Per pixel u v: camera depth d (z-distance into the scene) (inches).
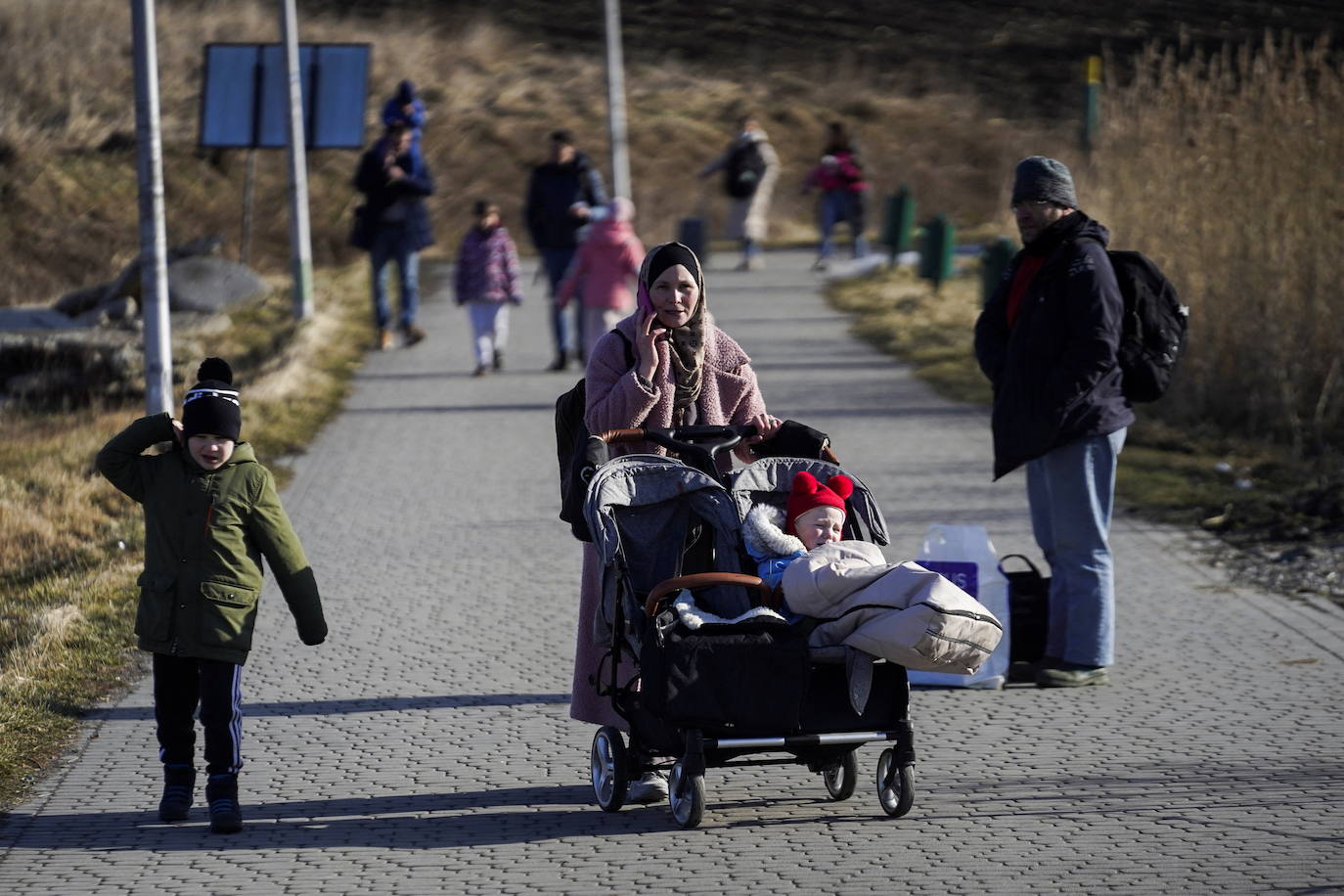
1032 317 813.2
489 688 824.9
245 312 2301.9
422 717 778.8
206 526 620.7
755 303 2476.6
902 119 4601.4
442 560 1095.6
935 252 2469.2
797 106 4650.6
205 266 2321.6
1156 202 1614.2
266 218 3358.8
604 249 1761.8
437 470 1381.6
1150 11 5329.7
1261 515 1166.3
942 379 1782.7
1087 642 812.6
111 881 575.5
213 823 625.0
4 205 3161.9
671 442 637.3
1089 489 810.8
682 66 5017.2
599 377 657.0
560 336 1909.4
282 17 2143.2
